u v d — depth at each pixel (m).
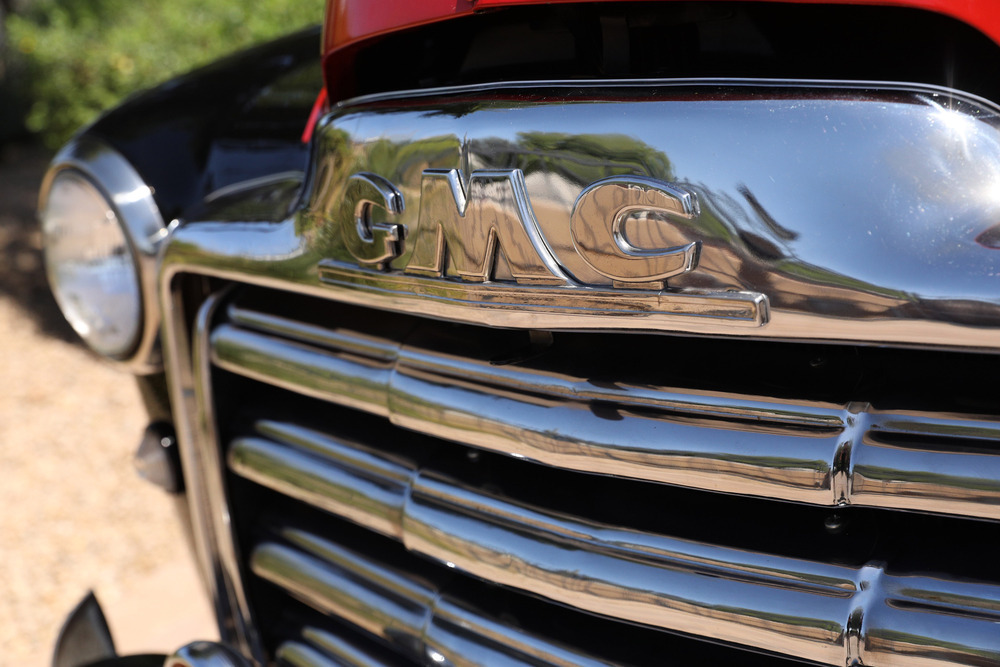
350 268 1.11
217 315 1.38
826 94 0.83
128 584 3.71
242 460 1.38
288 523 1.38
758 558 0.90
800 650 0.87
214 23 5.37
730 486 0.89
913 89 0.81
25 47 6.56
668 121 0.87
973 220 0.77
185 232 1.39
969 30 0.82
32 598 3.68
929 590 0.82
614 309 0.89
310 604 1.34
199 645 1.18
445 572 1.20
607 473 0.96
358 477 1.22
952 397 0.82
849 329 0.80
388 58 1.18
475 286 0.97
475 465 1.12
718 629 0.91
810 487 0.85
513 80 1.04
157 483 1.66
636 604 0.96
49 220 1.67
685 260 0.85
